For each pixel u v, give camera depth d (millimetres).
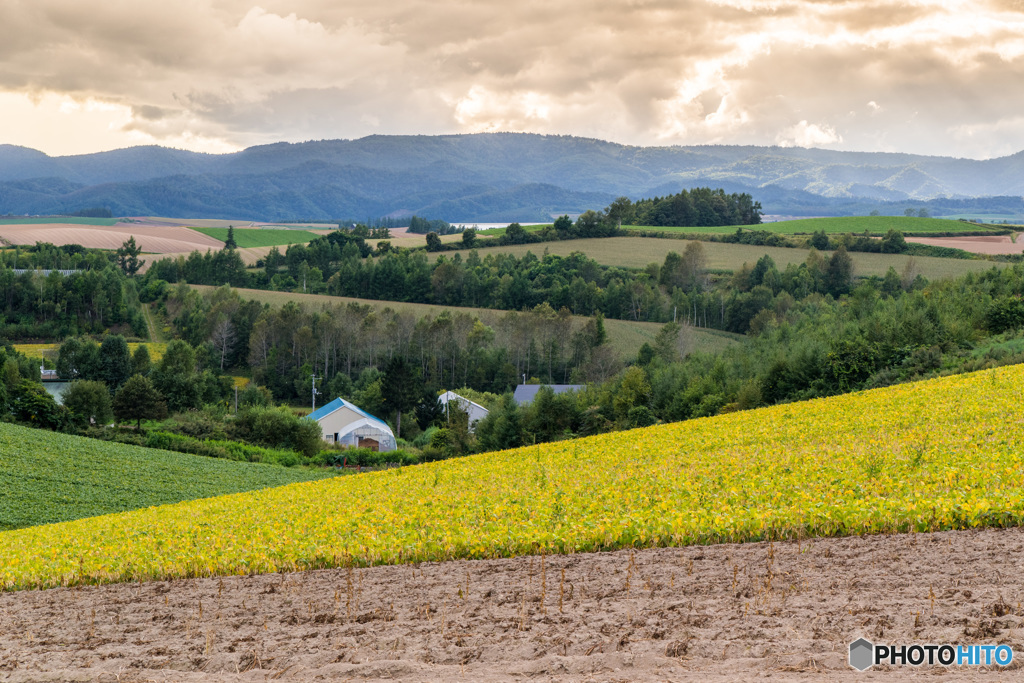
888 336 70438
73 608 17984
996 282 84875
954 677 9828
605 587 15406
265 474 65188
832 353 70312
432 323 129250
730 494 22719
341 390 117750
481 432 79375
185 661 12875
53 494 50156
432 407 102562
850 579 14461
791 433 35875
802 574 15062
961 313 73375
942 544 16172
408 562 19609
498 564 18328
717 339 130750
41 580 21328
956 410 34719
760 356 83188
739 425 42625
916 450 26094
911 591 13453
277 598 17078
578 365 125438
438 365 127750
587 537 19109
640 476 29516
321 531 24672
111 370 110875
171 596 18266
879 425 34031
